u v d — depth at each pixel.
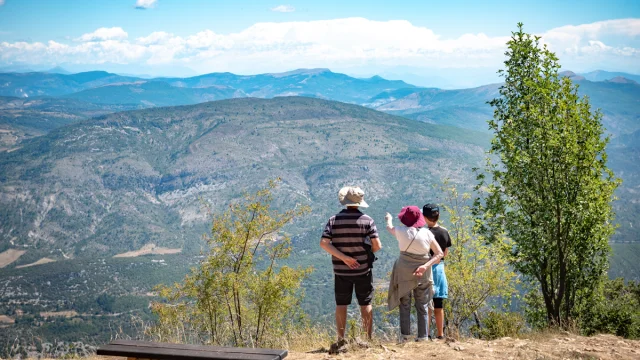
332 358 4.89
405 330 6.09
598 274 11.96
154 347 3.75
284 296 9.38
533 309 13.60
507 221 11.72
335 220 5.84
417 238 5.93
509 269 10.66
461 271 9.81
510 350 4.97
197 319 9.44
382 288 11.42
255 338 9.01
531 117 11.69
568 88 11.48
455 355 4.80
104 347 3.81
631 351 4.98
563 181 11.20
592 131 11.00
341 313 5.87
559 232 11.02
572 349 5.03
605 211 11.06
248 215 9.47
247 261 9.35
